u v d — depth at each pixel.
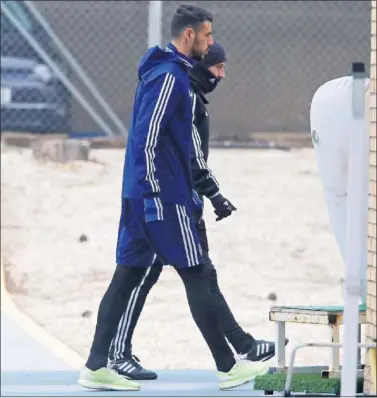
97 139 72.81
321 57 89.75
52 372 25.98
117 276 23.38
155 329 32.53
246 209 53.16
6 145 72.12
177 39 22.69
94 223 49.75
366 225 20.14
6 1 77.31
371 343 18.59
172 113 21.80
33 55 77.94
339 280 40.53
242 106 88.44
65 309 35.41
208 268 23.84
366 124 19.62
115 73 85.75
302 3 89.31
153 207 21.66
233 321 24.23
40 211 52.16
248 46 89.12
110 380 22.91
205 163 23.89
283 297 37.72
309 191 58.16
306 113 88.81
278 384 20.67
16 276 40.19
